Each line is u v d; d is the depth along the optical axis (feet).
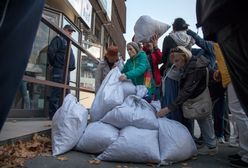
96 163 11.00
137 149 11.27
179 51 13.32
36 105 20.15
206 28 4.91
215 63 15.78
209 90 14.51
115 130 12.39
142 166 11.18
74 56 21.44
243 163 11.68
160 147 11.89
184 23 15.79
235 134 16.72
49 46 19.53
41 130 13.94
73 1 33.32
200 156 13.61
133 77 14.07
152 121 12.31
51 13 26.35
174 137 11.89
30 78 13.92
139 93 13.76
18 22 4.67
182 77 13.43
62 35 16.87
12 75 4.81
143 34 16.75
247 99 4.93
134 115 12.34
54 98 19.40
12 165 9.71
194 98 13.37
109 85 13.78
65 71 18.16
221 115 17.88
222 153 14.52
